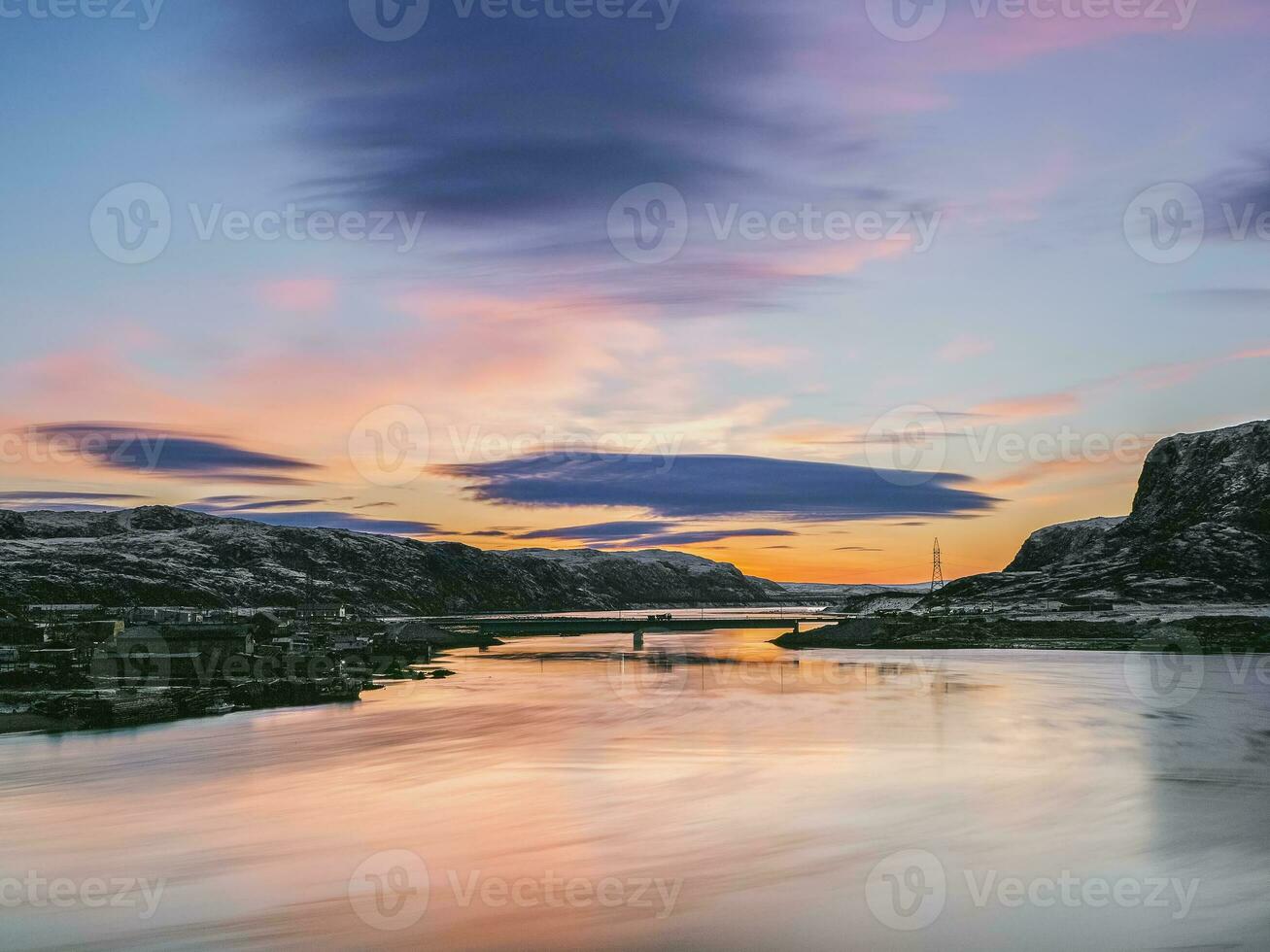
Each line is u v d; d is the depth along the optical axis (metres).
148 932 40.97
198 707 107.12
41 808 61.16
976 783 67.25
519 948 39.41
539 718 104.25
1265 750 80.00
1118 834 54.09
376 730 95.25
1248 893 45.00
